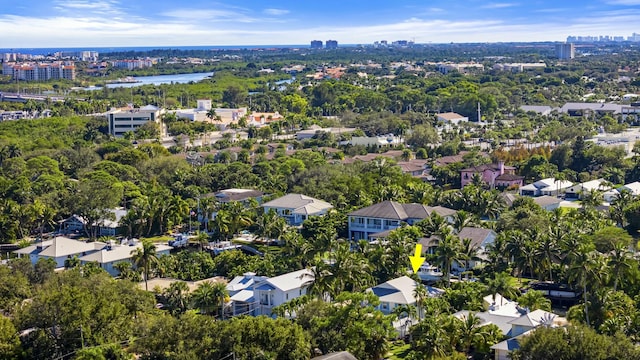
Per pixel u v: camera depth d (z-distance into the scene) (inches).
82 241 7534.5
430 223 6702.8
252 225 7652.6
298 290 5324.8
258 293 5285.4
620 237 6063.0
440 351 4060.0
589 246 5393.7
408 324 4719.5
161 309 5310.0
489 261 5841.5
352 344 4106.8
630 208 7130.9
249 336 3902.6
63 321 4303.6
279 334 3890.3
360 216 7504.9
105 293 4734.3
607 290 4594.0
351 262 5044.3
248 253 7116.1
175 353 3772.1
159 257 6697.8
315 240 6279.5
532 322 4311.0
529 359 3752.5
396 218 7293.3
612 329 4168.3
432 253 6254.9
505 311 4608.8
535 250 5585.6
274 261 6230.3
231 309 5300.2
